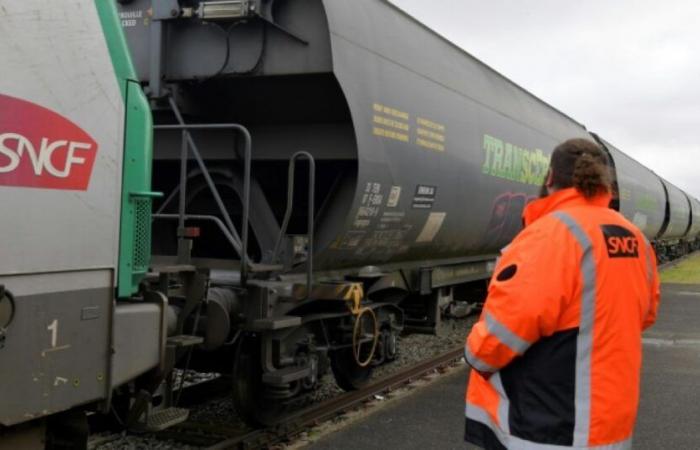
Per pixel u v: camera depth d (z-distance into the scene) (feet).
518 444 8.01
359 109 18.90
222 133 20.85
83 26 10.77
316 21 18.70
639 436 19.51
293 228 22.75
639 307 8.24
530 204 8.99
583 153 8.62
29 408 9.79
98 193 10.95
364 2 21.33
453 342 34.37
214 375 24.71
